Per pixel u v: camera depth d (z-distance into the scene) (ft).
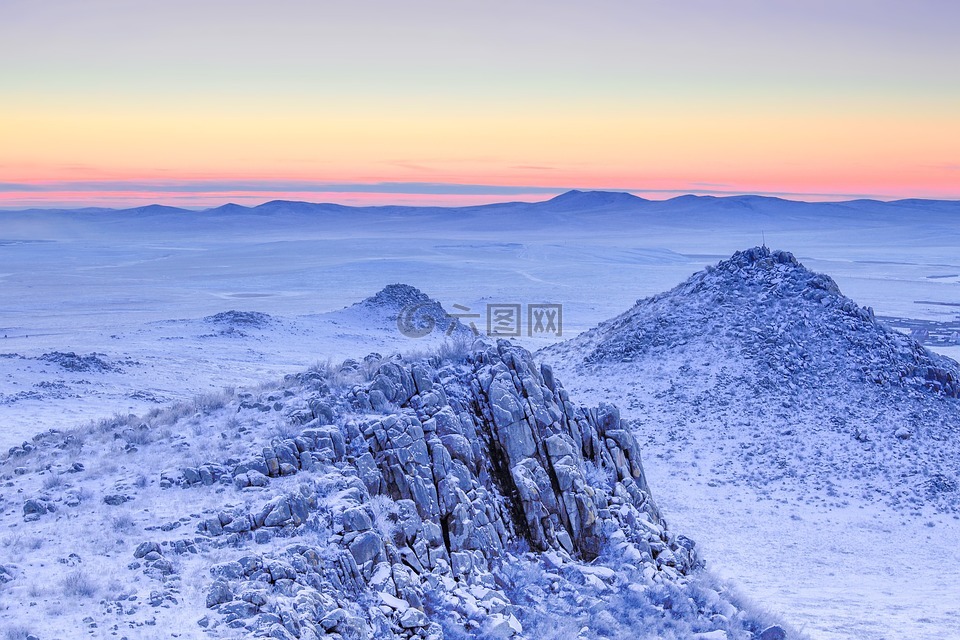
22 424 169.89
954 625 97.04
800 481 155.94
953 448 167.12
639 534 86.58
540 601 73.15
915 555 130.11
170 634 52.31
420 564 70.13
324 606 58.95
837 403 180.04
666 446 169.17
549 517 83.46
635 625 72.49
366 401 86.17
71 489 75.66
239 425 87.15
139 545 63.77
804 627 92.68
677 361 200.23
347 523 68.23
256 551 64.08
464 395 88.89
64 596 56.13
